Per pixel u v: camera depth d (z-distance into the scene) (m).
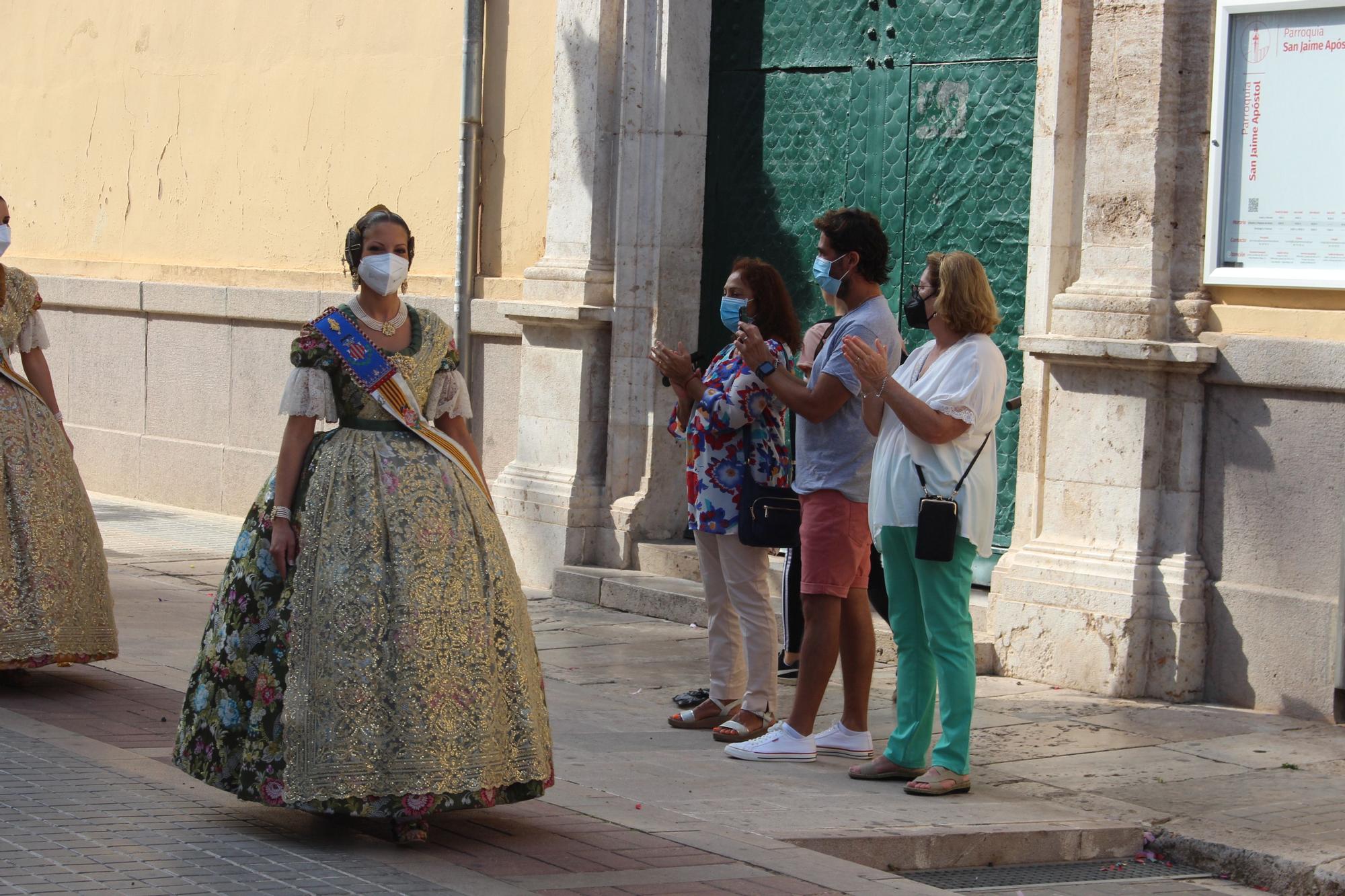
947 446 6.94
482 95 12.90
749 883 5.57
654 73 11.76
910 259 10.75
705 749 7.70
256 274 15.01
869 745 7.65
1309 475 8.72
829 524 7.38
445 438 6.08
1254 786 7.43
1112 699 9.07
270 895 5.11
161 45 16.17
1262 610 8.84
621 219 11.83
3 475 8.00
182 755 5.95
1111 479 9.27
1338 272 8.63
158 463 16.00
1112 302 9.23
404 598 5.73
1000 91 10.28
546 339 12.25
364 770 5.59
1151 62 9.15
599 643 10.30
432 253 13.43
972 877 6.35
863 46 11.02
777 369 7.44
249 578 5.91
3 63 18.14
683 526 11.97
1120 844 6.76
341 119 14.27
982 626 9.91
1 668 7.85
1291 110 8.78
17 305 8.23
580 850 5.86
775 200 11.57
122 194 16.61
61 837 5.57
